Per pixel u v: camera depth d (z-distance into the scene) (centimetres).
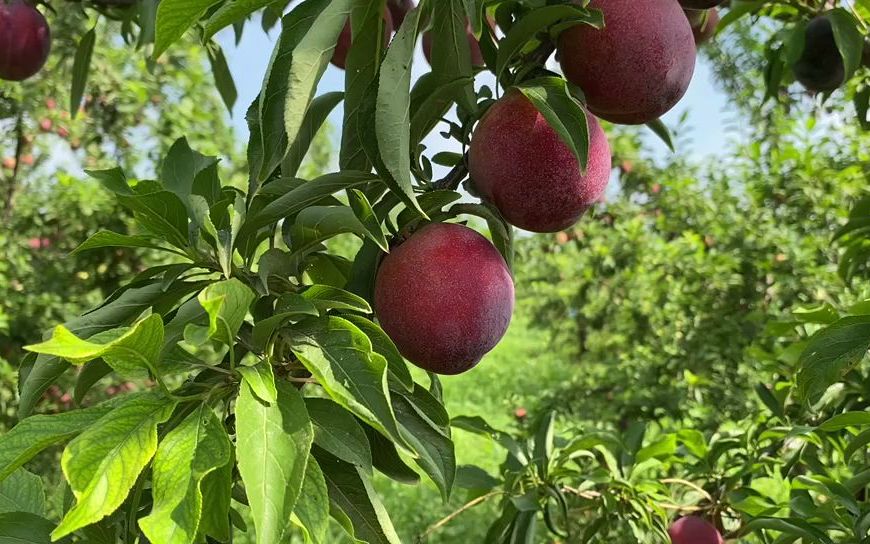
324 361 93
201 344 87
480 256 122
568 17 120
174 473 78
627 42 123
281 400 88
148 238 113
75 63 273
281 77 106
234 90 280
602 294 687
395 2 164
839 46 199
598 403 566
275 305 103
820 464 239
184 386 101
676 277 610
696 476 261
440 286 118
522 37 123
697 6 150
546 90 112
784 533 186
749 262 565
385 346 104
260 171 108
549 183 122
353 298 105
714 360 536
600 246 682
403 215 126
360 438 101
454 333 118
